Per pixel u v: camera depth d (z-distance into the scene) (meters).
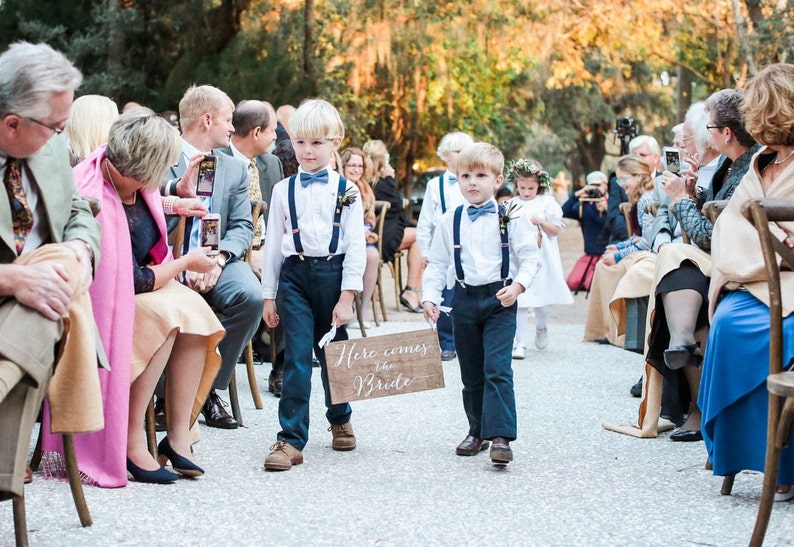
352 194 4.74
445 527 3.70
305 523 3.73
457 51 20.11
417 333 4.85
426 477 4.45
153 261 4.50
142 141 4.17
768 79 4.15
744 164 4.84
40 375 3.08
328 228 4.70
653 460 4.79
